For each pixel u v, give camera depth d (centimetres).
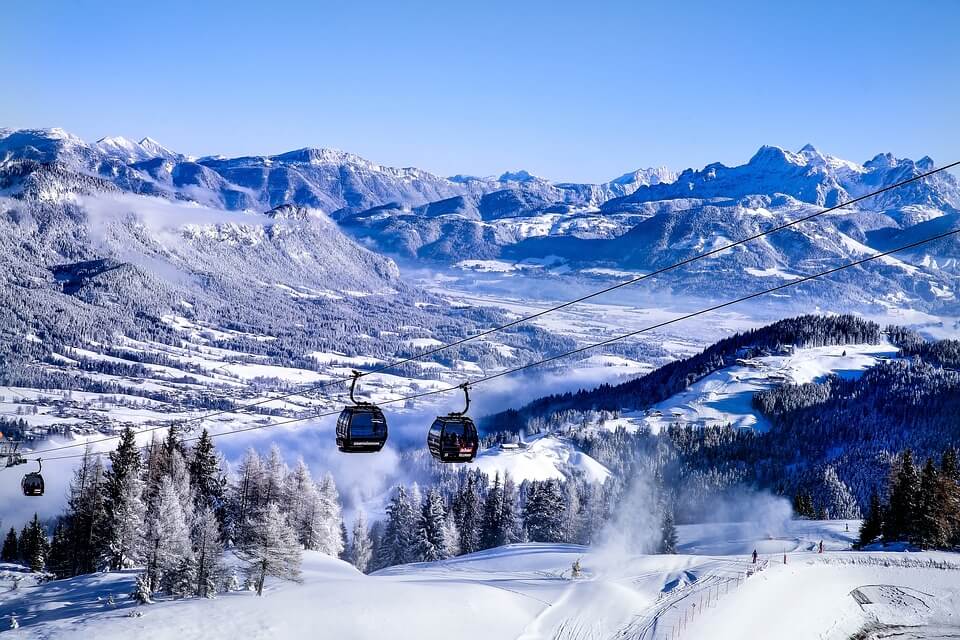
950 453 13112
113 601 7581
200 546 7675
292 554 7950
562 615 7662
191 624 6228
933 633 8744
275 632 6156
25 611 7588
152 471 11706
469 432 4725
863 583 10012
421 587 7794
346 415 4794
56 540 11138
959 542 12100
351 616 6669
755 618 8231
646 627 7519
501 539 15250
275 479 12344
